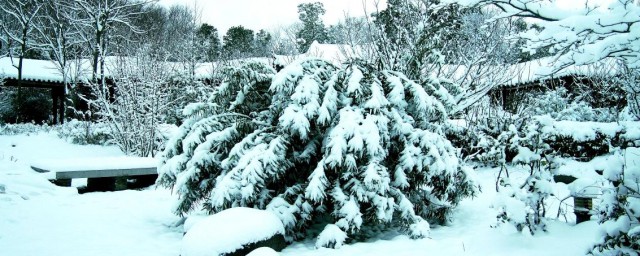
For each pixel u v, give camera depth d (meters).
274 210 5.23
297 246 5.15
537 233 4.53
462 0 3.17
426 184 5.99
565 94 13.81
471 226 5.77
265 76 6.21
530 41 3.16
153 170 9.53
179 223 6.07
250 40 34.97
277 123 5.97
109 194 8.05
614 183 3.63
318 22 31.64
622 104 10.84
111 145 15.83
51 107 24.17
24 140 15.84
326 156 5.23
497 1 3.04
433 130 6.13
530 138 4.73
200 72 20.25
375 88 5.43
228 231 4.39
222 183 5.16
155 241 5.23
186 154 6.06
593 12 2.89
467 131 10.02
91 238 5.16
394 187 5.55
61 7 21.09
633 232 2.96
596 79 11.89
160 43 20.67
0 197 6.43
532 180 4.59
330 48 20.03
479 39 9.94
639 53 2.96
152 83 13.03
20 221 5.61
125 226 5.84
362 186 5.14
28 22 20.72
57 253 4.51
